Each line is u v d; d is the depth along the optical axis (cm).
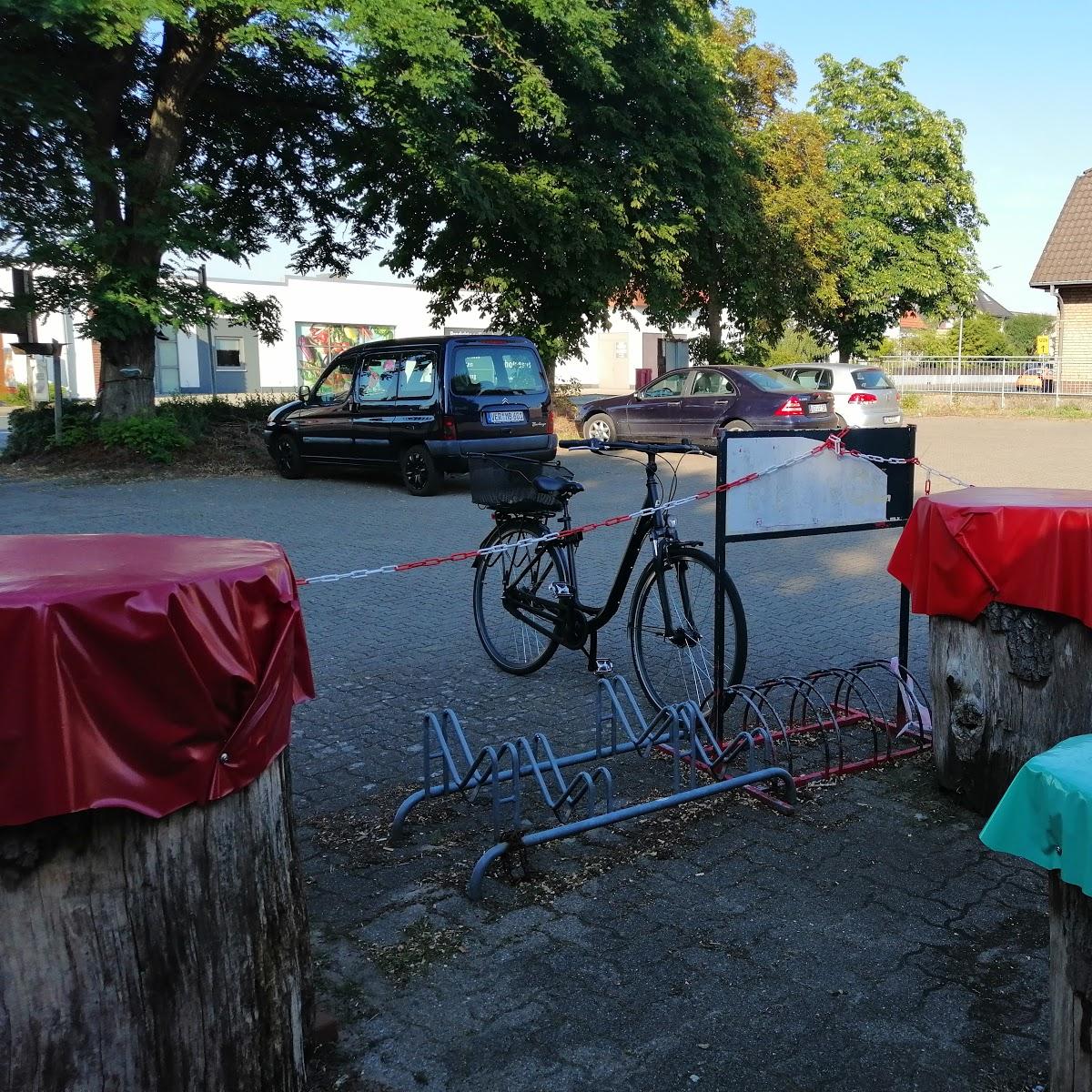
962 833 382
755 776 397
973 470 1548
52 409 1806
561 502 561
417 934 318
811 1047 263
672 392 1800
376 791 430
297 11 1337
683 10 1989
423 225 1964
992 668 381
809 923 321
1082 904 195
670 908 331
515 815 367
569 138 1889
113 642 182
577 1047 264
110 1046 193
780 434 451
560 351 2097
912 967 297
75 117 1388
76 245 1448
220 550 231
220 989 207
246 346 4172
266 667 209
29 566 207
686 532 1023
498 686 573
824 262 2827
